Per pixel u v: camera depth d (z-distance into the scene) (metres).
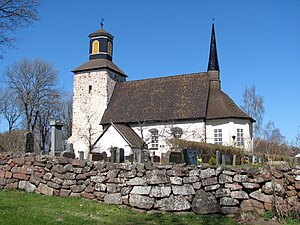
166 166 9.95
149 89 39.19
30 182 11.62
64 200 10.38
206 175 9.62
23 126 51.34
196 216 9.11
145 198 9.84
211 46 40.09
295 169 9.05
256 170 9.34
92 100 40.41
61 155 13.80
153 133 35.06
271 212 8.84
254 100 50.28
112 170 10.56
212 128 33.41
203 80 37.12
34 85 49.53
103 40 42.59
